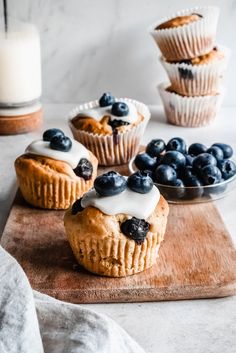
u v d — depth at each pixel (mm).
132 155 626
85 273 428
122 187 430
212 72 670
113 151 607
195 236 473
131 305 406
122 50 745
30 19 727
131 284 412
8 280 333
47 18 727
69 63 751
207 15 649
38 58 688
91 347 316
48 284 413
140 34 735
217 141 672
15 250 455
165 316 392
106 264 418
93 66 754
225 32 734
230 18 726
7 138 684
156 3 719
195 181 526
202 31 653
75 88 768
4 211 535
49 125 715
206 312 396
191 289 407
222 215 520
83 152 531
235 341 366
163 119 735
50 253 451
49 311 344
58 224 497
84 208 431
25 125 688
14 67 669
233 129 707
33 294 363
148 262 427
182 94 691
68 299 408
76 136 616
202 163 532
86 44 741
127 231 414
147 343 364
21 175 516
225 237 471
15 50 665
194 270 428
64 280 418
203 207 520
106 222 417
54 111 754
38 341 314
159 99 776
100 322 334
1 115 683
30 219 504
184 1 719
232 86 765
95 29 733
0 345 306
